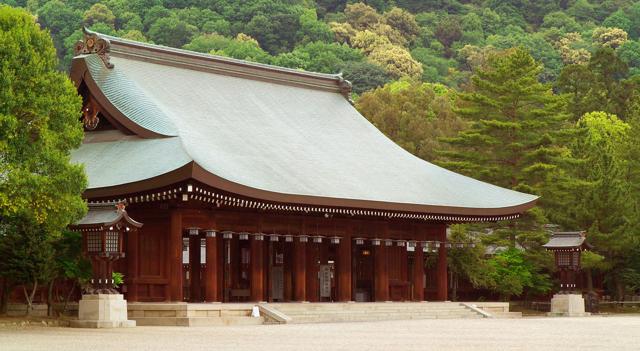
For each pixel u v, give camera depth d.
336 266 76.56
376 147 82.44
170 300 62.31
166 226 63.69
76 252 61.25
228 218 65.69
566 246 82.31
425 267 86.00
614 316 81.56
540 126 95.00
